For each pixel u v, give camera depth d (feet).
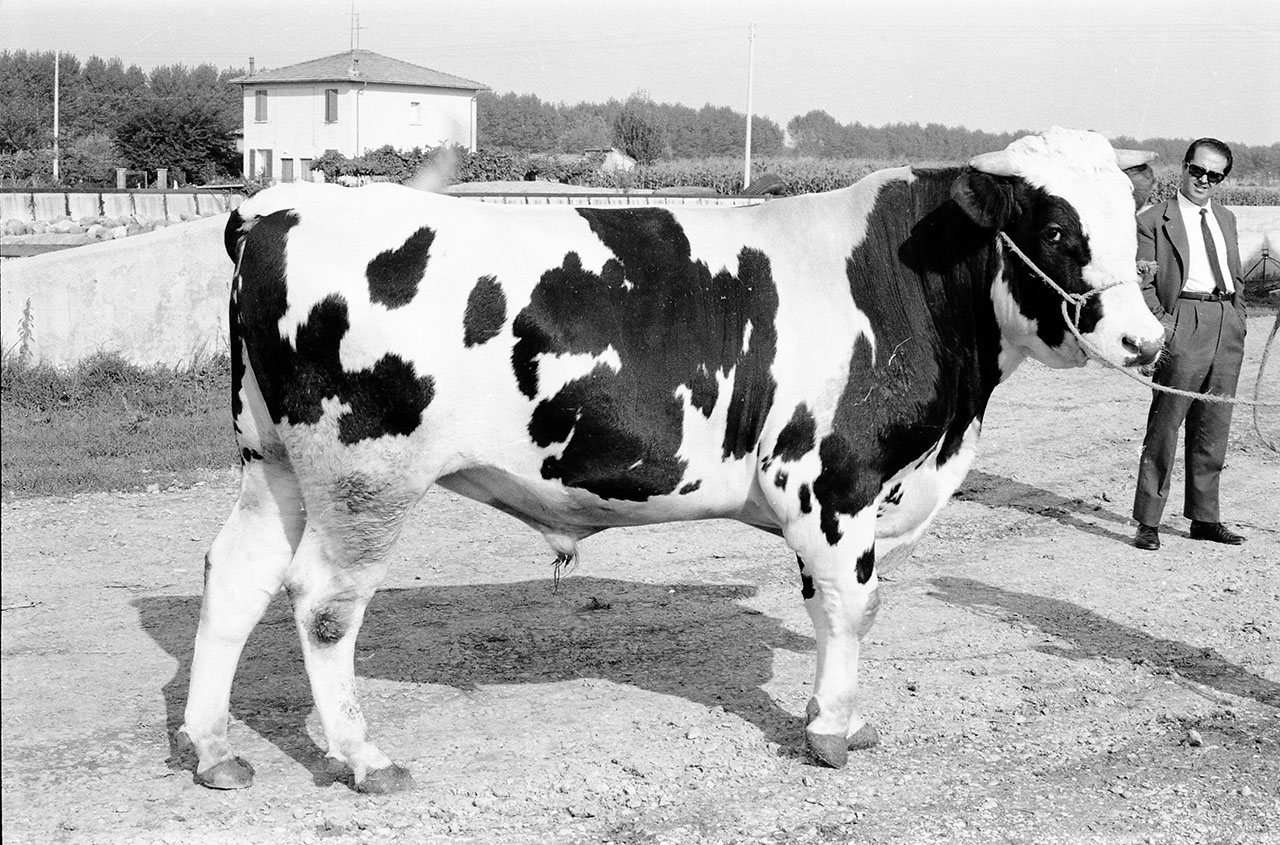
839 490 16.01
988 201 15.58
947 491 17.57
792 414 15.87
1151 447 27.35
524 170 139.44
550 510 16.10
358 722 15.30
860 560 16.20
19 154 212.02
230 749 15.49
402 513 15.01
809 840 14.57
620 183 141.28
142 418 36.32
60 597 22.12
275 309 14.62
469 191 63.87
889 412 16.07
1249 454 37.32
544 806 15.16
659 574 24.85
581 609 22.54
